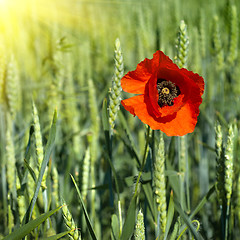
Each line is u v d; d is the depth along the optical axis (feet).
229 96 4.52
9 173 2.95
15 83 3.37
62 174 3.51
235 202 2.88
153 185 2.66
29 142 2.65
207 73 4.38
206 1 6.24
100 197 3.29
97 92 5.21
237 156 3.03
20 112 4.40
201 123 4.42
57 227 2.94
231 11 4.05
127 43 5.48
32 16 5.71
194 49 4.17
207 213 3.49
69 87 4.42
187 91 2.56
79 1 7.14
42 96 4.06
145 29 4.46
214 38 4.02
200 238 2.68
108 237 3.65
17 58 5.20
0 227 3.54
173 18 5.20
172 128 2.53
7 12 5.17
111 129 2.70
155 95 2.51
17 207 2.71
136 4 5.75
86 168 2.92
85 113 5.15
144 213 2.83
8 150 2.95
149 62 2.53
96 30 6.38
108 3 7.23
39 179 2.55
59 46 3.76
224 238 2.77
